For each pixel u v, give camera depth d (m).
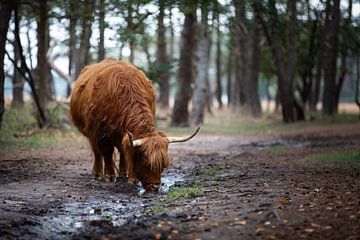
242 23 30.31
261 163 13.99
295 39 32.31
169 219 7.88
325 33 33.50
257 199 8.75
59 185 11.18
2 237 7.33
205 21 25.39
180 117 29.33
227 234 7.00
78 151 16.95
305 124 32.03
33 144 17.91
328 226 7.00
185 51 29.02
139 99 10.74
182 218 7.88
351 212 7.48
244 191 9.64
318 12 33.78
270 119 37.31
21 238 7.35
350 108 56.06
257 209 7.98
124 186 11.09
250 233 6.96
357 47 33.50
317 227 6.99
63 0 18.41
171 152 17.72
